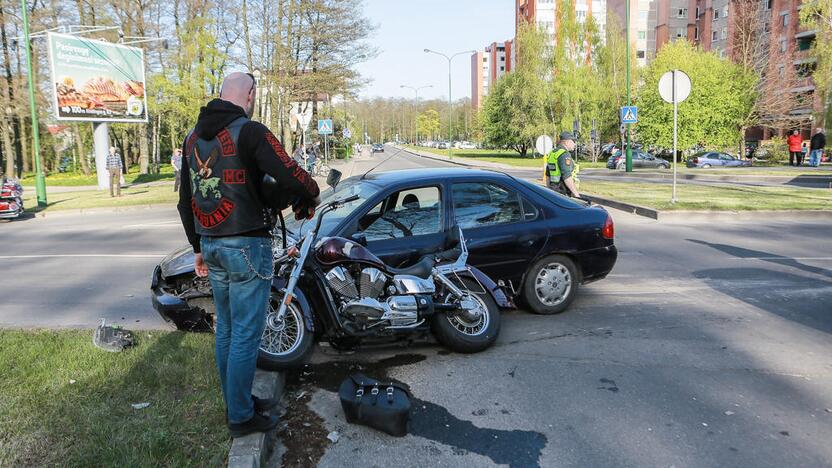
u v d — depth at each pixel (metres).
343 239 4.69
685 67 44.72
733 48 51.50
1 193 15.97
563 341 5.43
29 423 3.48
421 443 3.61
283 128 38.19
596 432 3.74
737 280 7.61
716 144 45.00
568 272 6.21
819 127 40.16
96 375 4.20
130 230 13.38
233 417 3.29
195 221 3.22
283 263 4.58
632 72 54.12
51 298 7.14
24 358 4.50
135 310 6.55
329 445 3.57
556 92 53.38
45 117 38.03
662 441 3.62
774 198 16.08
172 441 3.28
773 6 57.34
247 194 3.11
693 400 4.18
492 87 71.00
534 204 6.16
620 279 7.78
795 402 4.14
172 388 4.02
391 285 4.82
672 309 6.39
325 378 4.60
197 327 5.07
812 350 5.13
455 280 5.24
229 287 3.27
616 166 41.06
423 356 5.07
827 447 3.54
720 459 3.42
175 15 37.50
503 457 3.45
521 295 6.13
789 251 9.45
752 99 44.66
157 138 44.78
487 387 4.43
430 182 5.82
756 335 5.54
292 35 33.59
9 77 36.22
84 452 3.16
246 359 3.23
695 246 9.99
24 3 19.86
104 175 27.17
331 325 4.61
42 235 13.11
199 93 34.53
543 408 4.07
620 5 88.94
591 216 6.34
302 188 3.12
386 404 3.68
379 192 5.61
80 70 25.22
